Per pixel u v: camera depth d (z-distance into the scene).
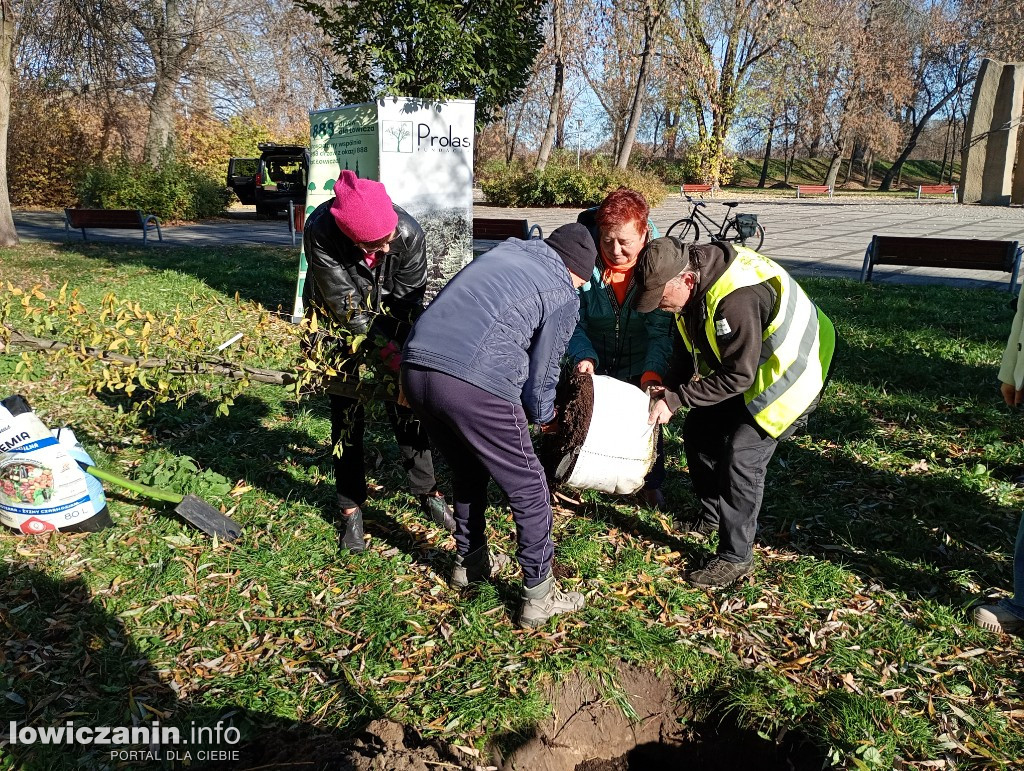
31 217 21.78
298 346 3.69
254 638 3.23
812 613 3.39
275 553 3.79
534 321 2.87
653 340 3.86
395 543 3.95
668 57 31.38
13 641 3.15
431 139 7.55
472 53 8.50
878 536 3.99
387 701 2.89
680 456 4.98
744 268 3.12
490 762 2.76
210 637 3.23
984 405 5.68
